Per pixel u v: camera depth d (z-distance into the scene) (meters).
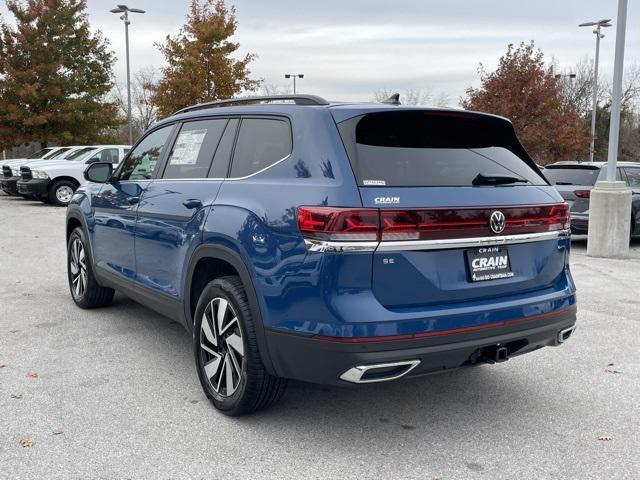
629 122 49.56
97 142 29.22
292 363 3.34
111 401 4.07
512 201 3.57
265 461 3.31
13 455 3.34
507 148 3.98
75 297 6.48
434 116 3.63
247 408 3.72
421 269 3.26
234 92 26.59
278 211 3.39
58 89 26.70
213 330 3.89
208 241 3.88
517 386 4.45
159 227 4.54
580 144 27.41
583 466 3.30
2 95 26.83
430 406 4.07
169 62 26.97
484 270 3.48
